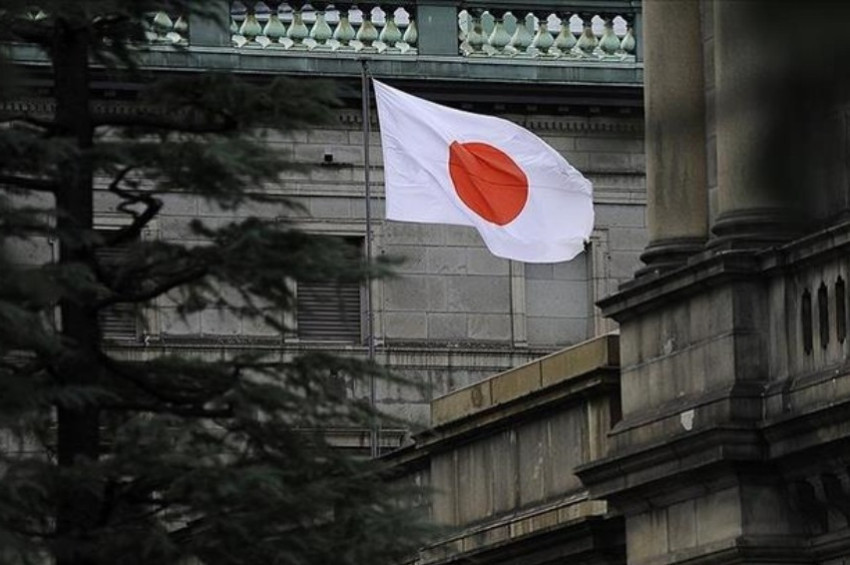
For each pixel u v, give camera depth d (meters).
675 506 57.03
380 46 109.25
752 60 19.28
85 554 41.53
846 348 52.91
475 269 109.75
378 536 42.69
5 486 40.78
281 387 44.19
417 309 108.94
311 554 42.28
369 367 44.50
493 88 109.62
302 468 43.34
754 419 54.66
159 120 44.56
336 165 108.31
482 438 66.94
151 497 44.59
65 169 42.72
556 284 110.69
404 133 93.88
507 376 65.44
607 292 110.56
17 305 41.28
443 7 109.81
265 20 107.69
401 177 93.69
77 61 44.62
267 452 43.66
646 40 59.16
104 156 42.69
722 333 55.75
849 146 24.28
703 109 21.36
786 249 54.78
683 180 59.56
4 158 42.56
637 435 58.31
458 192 93.56
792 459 53.56
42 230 42.44
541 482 64.19
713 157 59.72
